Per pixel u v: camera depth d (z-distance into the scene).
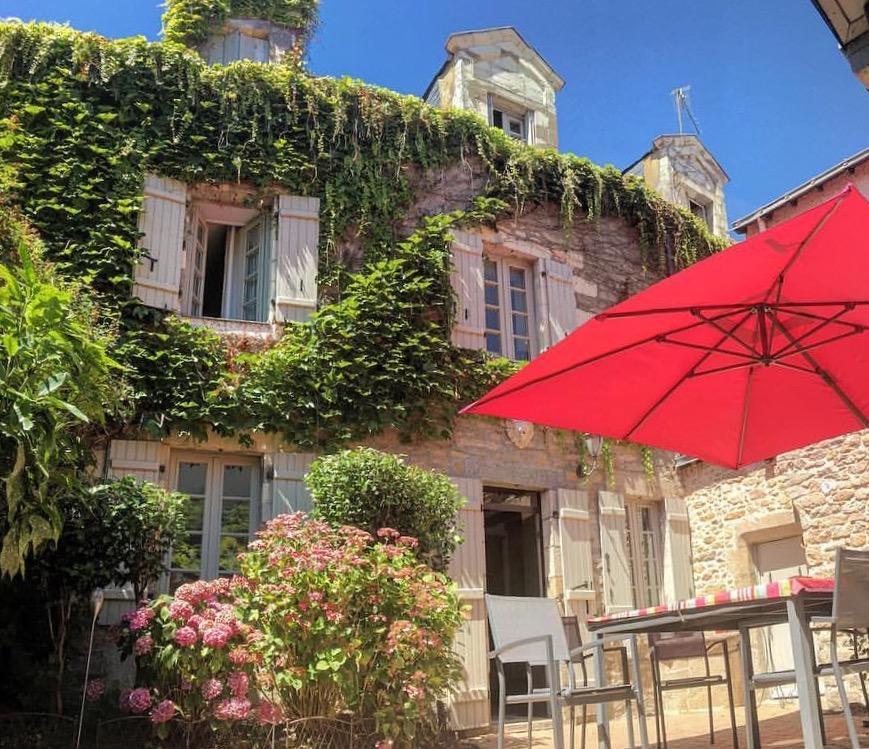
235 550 7.09
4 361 3.95
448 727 6.16
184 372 6.96
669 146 12.28
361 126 8.54
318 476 6.58
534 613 4.36
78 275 6.88
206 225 8.23
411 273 8.04
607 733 4.19
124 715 5.06
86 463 5.14
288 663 4.88
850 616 3.25
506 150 9.27
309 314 7.70
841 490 7.41
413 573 5.29
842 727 5.70
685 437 4.05
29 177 7.03
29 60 7.46
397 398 7.66
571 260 9.44
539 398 3.54
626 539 8.91
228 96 8.06
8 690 5.43
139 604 5.50
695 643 5.31
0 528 4.21
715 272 2.68
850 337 3.46
